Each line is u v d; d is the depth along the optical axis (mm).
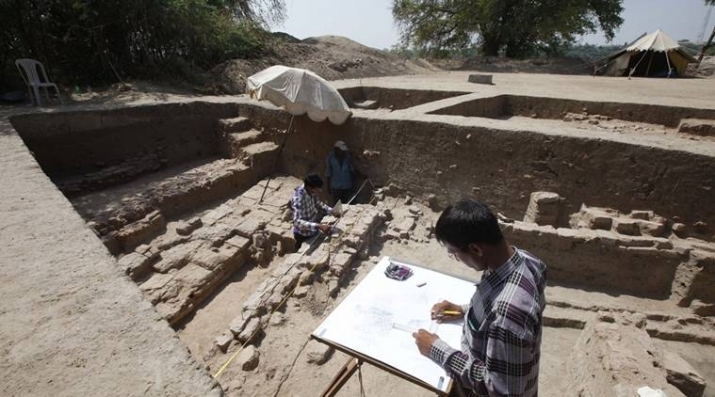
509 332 1439
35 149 7055
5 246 2561
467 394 1870
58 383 1615
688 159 4910
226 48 13547
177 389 1601
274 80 6867
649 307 4859
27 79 8094
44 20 9477
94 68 10695
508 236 5426
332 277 4840
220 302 5172
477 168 6441
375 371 3797
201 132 9094
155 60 11586
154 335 1867
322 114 6984
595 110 8719
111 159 7934
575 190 5773
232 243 5977
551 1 20562
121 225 6082
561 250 5223
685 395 2758
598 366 3193
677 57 18062
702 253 4625
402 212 6688
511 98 9648
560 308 4789
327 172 7508
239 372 3744
